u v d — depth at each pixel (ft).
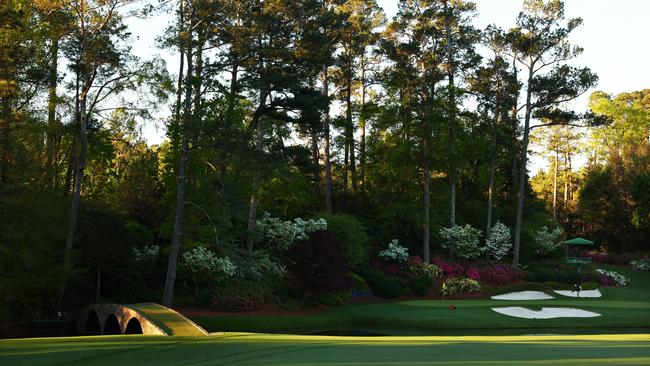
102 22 92.73
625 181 213.66
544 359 34.50
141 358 40.19
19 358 40.47
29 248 83.25
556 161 269.85
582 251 223.30
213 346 46.29
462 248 150.41
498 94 160.97
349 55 165.99
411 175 156.87
